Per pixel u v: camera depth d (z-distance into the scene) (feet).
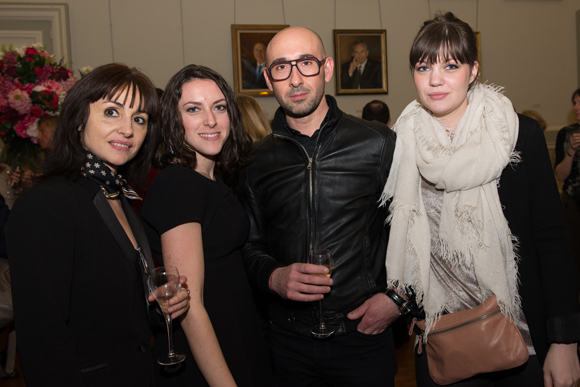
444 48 4.31
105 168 3.95
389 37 18.03
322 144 5.28
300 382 5.43
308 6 17.39
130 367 3.74
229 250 4.75
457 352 4.47
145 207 4.40
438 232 4.87
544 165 4.37
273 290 5.03
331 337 5.14
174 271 3.96
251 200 5.67
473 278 4.71
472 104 4.60
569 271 4.24
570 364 4.16
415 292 4.88
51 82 9.07
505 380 4.77
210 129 4.70
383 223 5.50
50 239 3.32
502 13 18.71
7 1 15.21
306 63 5.04
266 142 5.67
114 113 3.89
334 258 5.14
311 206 5.21
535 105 19.11
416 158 4.87
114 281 3.71
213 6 16.71
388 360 5.33
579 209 11.45
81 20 15.85
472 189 4.48
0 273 6.93
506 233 4.42
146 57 16.31
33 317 3.20
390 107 18.16
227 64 16.88
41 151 9.16
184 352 4.43
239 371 4.53
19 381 9.33
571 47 19.25
